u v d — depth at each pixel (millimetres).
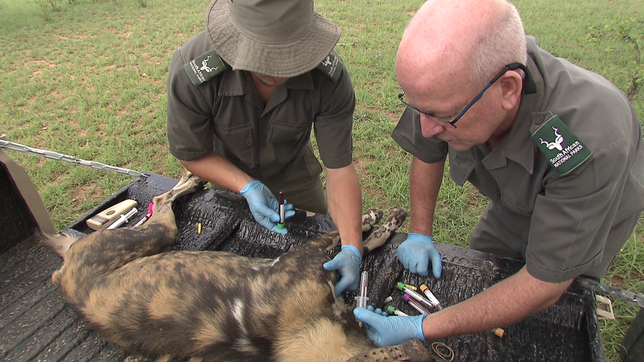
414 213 2453
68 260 2256
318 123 2314
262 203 2447
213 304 2033
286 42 1677
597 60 6516
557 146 1442
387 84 6273
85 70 7375
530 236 1643
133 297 2049
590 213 1452
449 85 1343
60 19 10664
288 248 2521
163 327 2004
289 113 2244
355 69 6762
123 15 10875
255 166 2617
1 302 2225
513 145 1627
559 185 1502
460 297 2199
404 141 2295
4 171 2375
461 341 1981
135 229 2449
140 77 7109
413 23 1422
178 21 10094
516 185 1798
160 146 5152
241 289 2088
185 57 2072
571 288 2057
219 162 2494
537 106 1521
